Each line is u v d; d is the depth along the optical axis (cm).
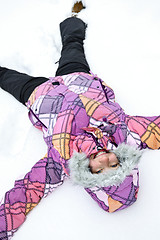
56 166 120
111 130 115
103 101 126
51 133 124
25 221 119
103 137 111
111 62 161
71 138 117
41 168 121
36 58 166
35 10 183
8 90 150
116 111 124
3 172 134
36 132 143
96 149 107
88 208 120
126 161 101
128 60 161
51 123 125
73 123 119
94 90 129
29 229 117
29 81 146
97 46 167
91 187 104
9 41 173
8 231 113
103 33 171
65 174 122
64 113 121
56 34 173
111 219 117
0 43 173
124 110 144
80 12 181
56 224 118
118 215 118
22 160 136
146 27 169
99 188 111
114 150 104
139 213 117
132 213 117
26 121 148
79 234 115
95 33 171
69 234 115
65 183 127
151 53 160
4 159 138
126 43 166
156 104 145
